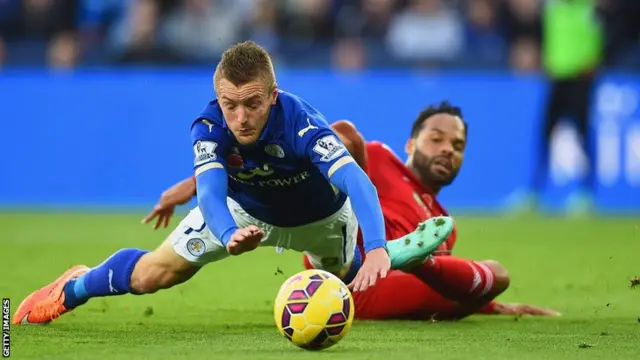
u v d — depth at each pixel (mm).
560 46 57656
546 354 16578
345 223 20547
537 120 60938
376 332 19719
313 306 16328
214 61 62781
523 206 59656
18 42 63031
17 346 17297
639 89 59531
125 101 60812
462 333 19641
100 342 17844
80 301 20844
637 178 59688
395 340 18344
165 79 60875
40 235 46250
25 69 61906
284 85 60562
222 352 16422
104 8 67000
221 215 16875
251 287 29234
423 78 60875
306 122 17859
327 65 62906
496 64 62031
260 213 19922
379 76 60719
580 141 58594
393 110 60500
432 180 24031
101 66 62250
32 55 62156
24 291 26594
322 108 60531
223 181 17516
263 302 25734
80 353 16453
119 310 23578
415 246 19125
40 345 17422
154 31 62375
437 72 62062
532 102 60969
